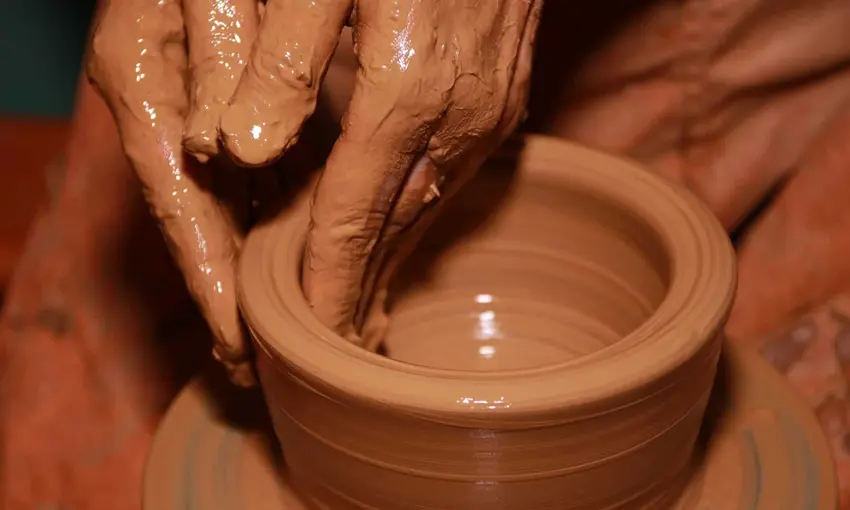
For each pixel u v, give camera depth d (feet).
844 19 2.37
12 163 3.23
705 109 2.43
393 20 1.64
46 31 4.00
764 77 2.39
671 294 1.71
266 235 1.80
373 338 1.91
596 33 2.38
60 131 3.34
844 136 2.36
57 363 2.44
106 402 2.41
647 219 1.86
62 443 2.39
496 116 1.72
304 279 1.75
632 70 2.42
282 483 1.85
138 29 1.83
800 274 2.34
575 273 2.00
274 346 1.65
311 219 1.72
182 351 2.43
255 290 1.72
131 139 1.83
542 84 2.45
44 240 2.53
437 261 2.04
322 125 2.32
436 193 1.75
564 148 1.96
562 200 1.96
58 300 2.48
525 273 2.04
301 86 1.65
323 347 1.63
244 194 1.88
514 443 1.58
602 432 1.60
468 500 1.63
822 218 2.35
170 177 1.81
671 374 1.61
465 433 1.58
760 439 1.88
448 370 1.60
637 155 2.52
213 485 1.86
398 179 1.70
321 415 1.64
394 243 1.83
